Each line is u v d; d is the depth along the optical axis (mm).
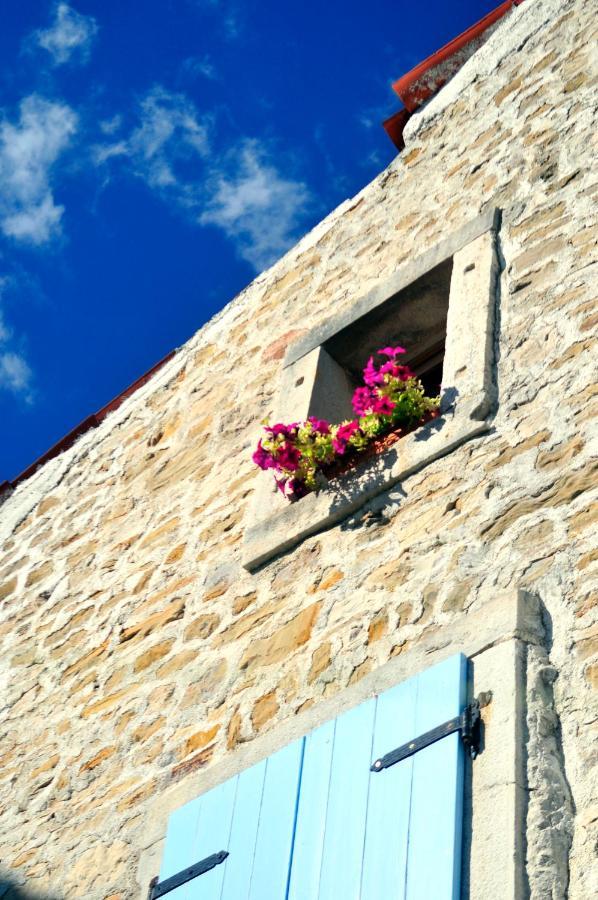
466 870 3572
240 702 4926
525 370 5074
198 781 4758
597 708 3756
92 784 5324
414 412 5258
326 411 6102
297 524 5359
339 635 4738
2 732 6047
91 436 7742
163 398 7375
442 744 3891
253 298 7418
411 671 4273
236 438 6430
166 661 5500
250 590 5379
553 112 6301
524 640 4039
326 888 3871
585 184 5727
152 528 6418
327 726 4344
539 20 6914
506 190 6129
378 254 6664
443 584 4520
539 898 3404
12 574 7121
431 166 6805
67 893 4969
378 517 5062
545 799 3607
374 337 6328
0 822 5574
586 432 4598
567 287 5285
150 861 4699
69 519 7156
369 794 3988
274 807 4277
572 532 4297
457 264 5855
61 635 6305
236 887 4168
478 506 4684
